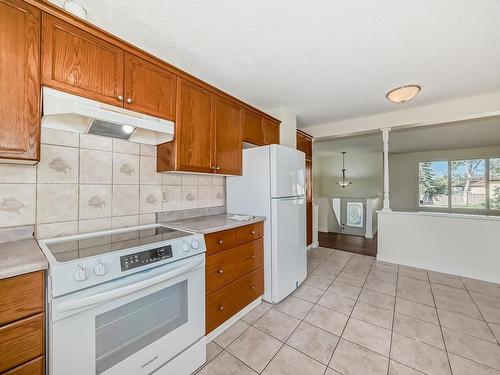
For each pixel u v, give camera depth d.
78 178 1.46
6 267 0.83
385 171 3.41
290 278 2.36
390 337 1.70
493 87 2.35
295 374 1.38
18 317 0.85
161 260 1.24
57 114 1.21
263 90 2.38
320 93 2.47
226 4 1.23
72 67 1.19
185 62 1.83
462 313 2.01
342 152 6.87
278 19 1.35
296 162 2.50
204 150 1.93
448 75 2.08
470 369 1.40
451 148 5.82
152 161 1.87
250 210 2.32
